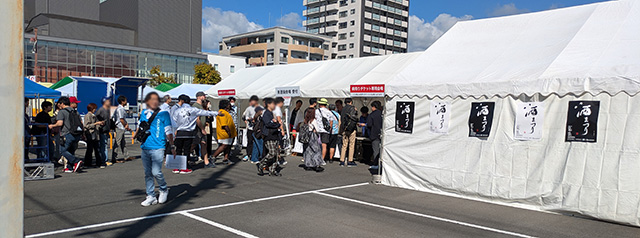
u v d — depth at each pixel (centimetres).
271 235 512
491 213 628
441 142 755
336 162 1176
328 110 1090
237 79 1712
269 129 922
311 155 981
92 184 804
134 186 789
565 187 612
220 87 1691
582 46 678
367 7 9181
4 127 151
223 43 9106
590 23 729
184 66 5603
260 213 615
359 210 640
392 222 576
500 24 882
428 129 775
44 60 4541
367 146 1166
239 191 765
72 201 666
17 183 156
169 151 1020
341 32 9275
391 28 9588
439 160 757
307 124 980
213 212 615
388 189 801
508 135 675
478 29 902
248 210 631
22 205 157
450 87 739
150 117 637
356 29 9012
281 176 930
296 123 1338
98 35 6047
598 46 664
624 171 561
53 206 634
